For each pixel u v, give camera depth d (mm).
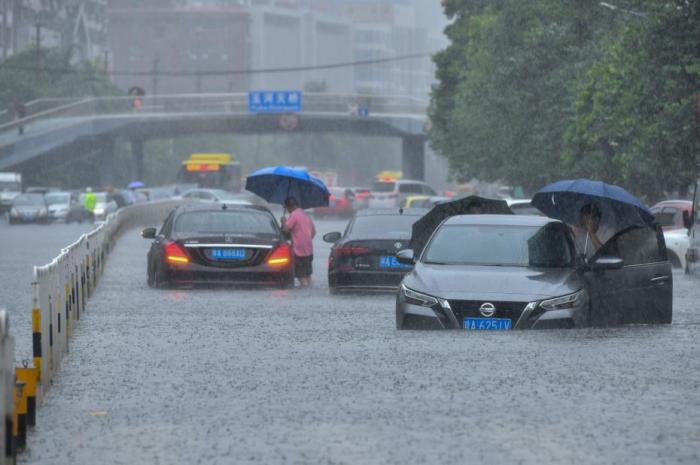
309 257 55969
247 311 42281
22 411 18781
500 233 35281
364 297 49188
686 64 85312
